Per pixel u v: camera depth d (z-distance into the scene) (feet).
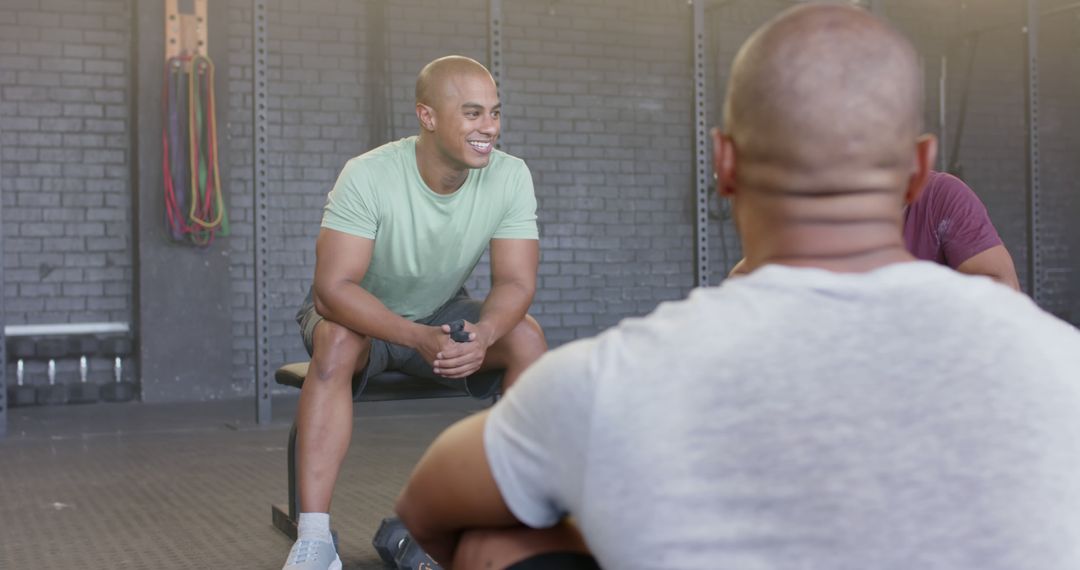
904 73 2.10
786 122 2.09
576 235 23.30
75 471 12.00
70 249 19.98
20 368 19.42
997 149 26.23
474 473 2.32
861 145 2.08
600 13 23.45
